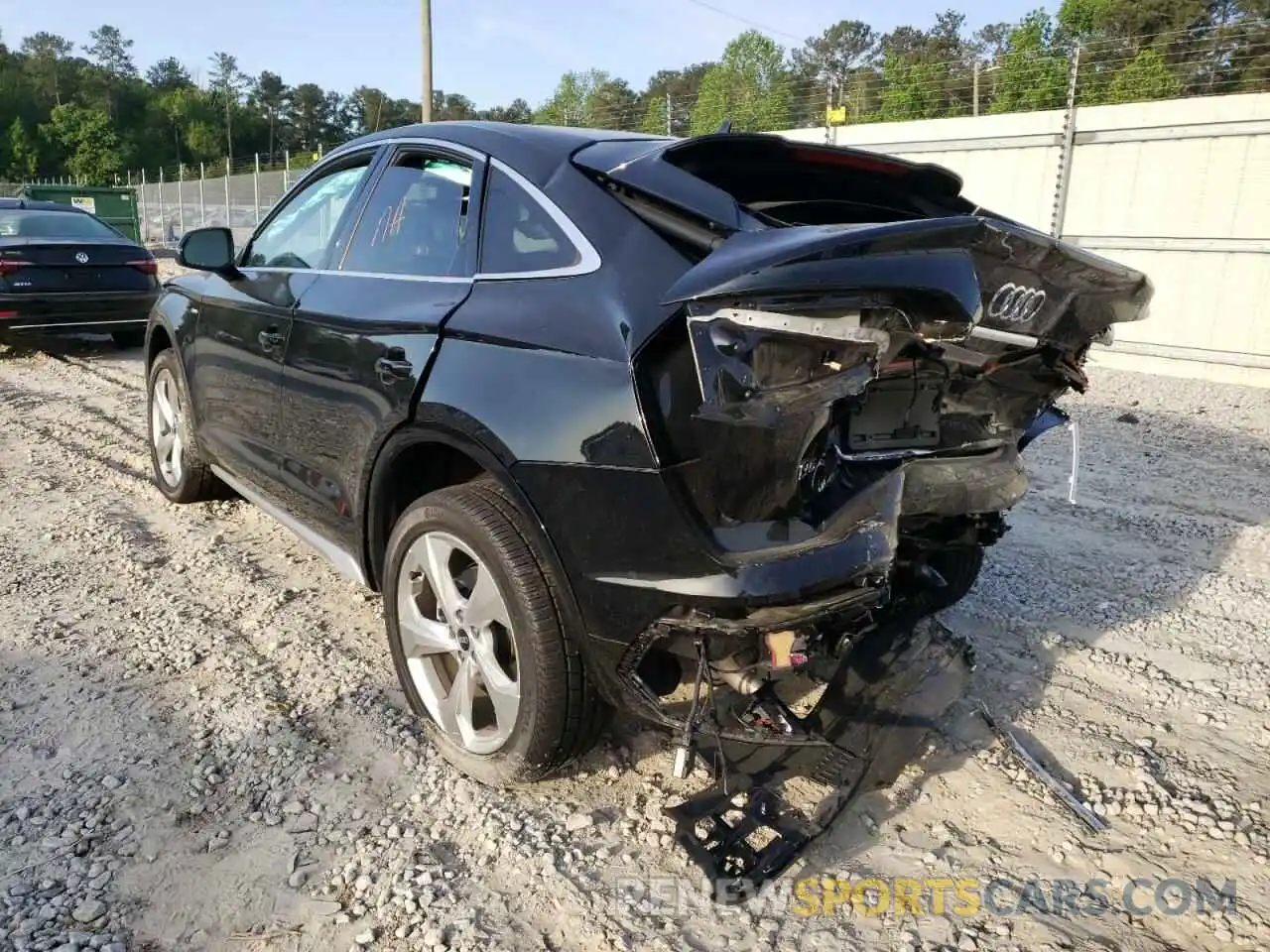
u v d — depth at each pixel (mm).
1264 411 8234
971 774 2924
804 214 2641
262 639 3648
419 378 2752
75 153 82938
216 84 124062
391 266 3193
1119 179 10375
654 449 2186
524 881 2418
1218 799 2822
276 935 2225
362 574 3268
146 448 6375
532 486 2396
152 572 4258
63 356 9961
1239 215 9547
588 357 2318
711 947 2230
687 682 2467
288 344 3549
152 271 9711
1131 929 2318
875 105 25734
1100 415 7945
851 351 2084
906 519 2580
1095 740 3113
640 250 2400
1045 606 4121
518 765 2607
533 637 2439
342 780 2795
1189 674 3553
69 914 2248
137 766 2824
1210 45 18609
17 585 4074
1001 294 2367
